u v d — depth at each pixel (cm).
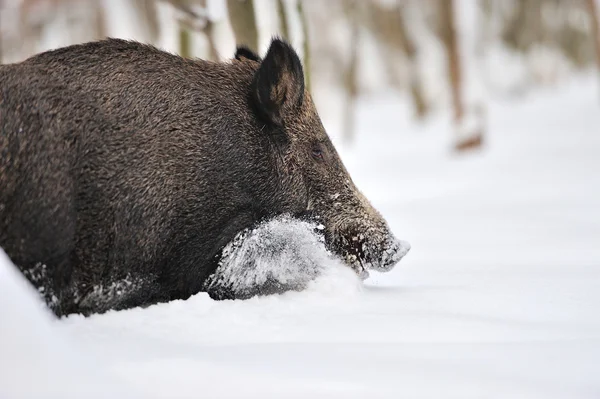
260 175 1010
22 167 834
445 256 1491
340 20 6431
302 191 1052
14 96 854
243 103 1019
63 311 866
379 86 8831
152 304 932
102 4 3800
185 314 831
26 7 4803
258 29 1633
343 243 1068
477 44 4369
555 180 2961
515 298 945
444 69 6575
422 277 1159
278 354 662
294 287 994
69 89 894
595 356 669
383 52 8306
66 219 854
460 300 932
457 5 4159
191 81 987
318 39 6356
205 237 959
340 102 5541
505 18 8581
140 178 914
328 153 1078
